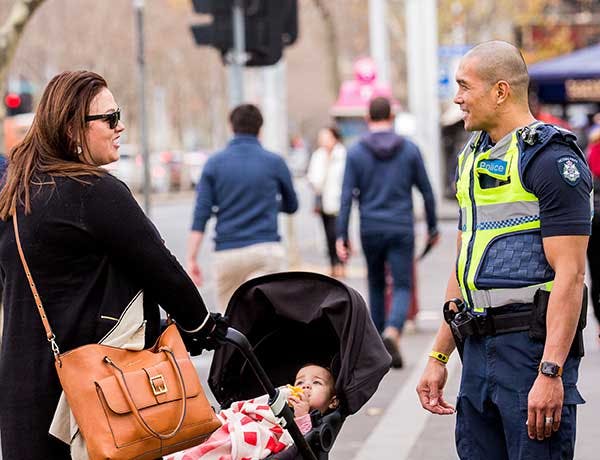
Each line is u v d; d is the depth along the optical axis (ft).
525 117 33.37
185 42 492.13
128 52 416.67
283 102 132.46
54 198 30.48
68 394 29.76
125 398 29.73
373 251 71.82
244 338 32.53
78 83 31.32
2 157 46.39
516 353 32.76
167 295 31.01
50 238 30.40
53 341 30.32
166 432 30.09
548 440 32.81
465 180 33.81
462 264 33.63
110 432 29.48
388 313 79.00
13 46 106.83
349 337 36.01
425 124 199.72
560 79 188.14
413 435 56.24
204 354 79.46
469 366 33.76
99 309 30.68
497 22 351.46
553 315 32.01
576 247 31.96
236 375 38.83
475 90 33.32
